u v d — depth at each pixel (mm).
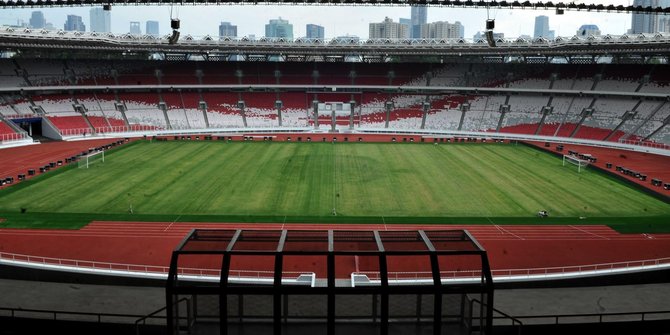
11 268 27312
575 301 23125
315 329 16016
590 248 35844
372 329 16078
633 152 78875
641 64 97250
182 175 58250
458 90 106312
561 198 49500
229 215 42781
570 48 93812
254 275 29391
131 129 93875
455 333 16109
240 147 80875
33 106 91188
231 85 106750
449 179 57594
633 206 46906
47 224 40000
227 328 15508
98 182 54438
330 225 40531
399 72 111688
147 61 108812
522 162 69500
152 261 32656
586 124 91250
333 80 110500
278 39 104125
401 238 17469
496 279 26641
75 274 27000
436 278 14812
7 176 57906
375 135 97375
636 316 21641
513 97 103312
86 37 92062
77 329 19141
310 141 88500
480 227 40250
